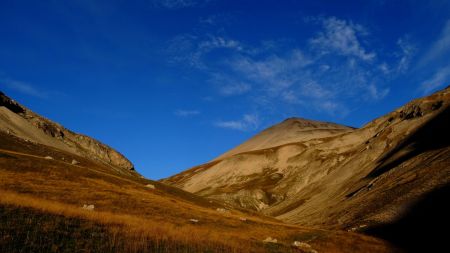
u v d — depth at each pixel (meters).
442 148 81.88
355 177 129.50
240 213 97.44
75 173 69.25
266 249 34.59
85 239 25.39
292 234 53.12
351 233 56.09
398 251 47.59
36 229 24.86
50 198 47.66
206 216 57.03
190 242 29.59
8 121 121.25
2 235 22.78
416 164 84.88
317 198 146.50
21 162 64.12
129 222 32.59
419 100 144.00
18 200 31.14
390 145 135.88
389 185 82.81
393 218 62.66
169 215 52.50
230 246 31.61
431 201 59.31
